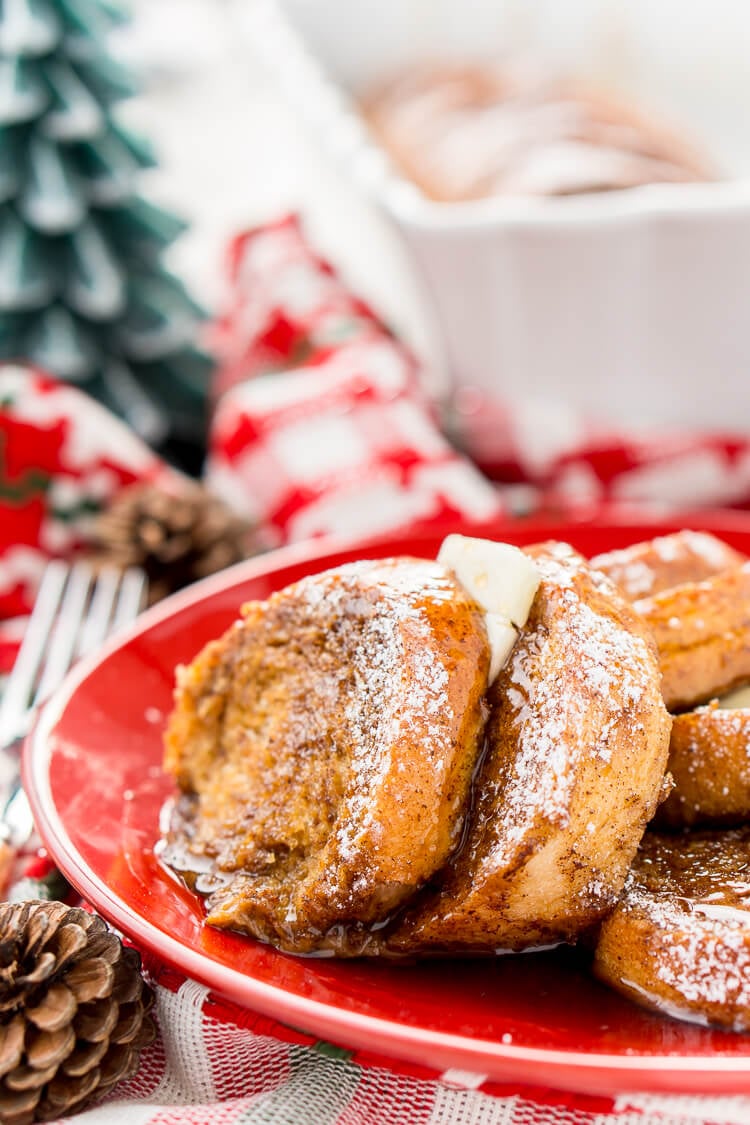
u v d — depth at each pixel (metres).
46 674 0.55
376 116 1.01
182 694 0.48
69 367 0.70
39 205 0.69
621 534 0.56
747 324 0.68
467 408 0.72
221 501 0.63
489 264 0.69
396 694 0.43
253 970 0.42
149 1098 0.43
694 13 0.95
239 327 0.78
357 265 0.92
